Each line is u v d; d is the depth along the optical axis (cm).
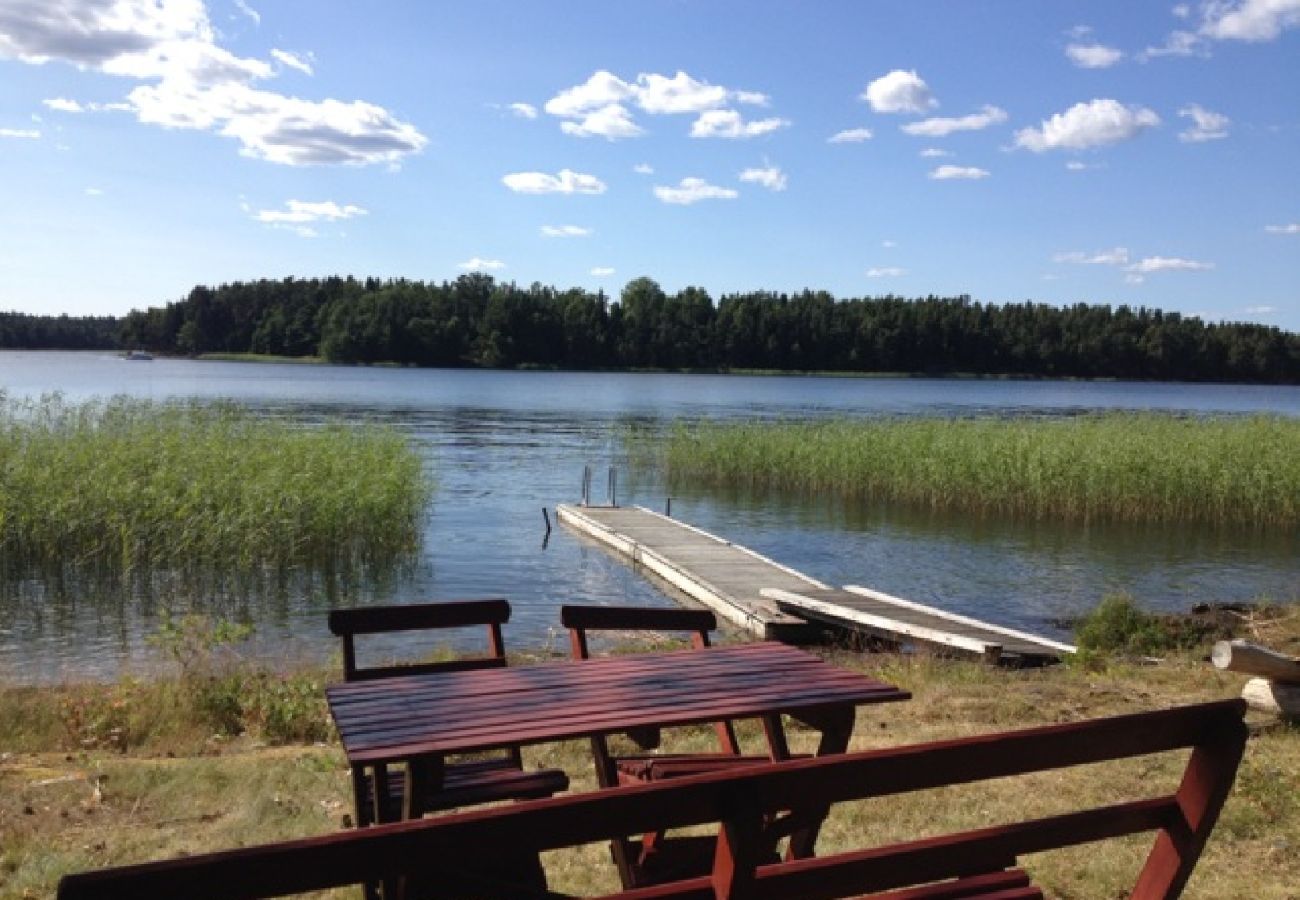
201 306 16162
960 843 344
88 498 1858
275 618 1556
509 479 3281
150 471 2086
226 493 1941
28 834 578
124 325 18375
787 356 14462
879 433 3145
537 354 13938
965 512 2722
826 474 3034
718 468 3206
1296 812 608
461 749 364
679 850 462
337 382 9638
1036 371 14650
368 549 2039
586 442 4416
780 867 326
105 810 625
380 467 2288
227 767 709
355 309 14162
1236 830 583
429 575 1908
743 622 1478
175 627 1162
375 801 427
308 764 727
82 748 802
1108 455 2642
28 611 1571
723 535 2373
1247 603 1614
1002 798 638
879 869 335
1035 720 848
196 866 235
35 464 2017
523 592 1781
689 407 7000
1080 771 689
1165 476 2572
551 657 1284
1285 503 2498
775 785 298
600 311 14488
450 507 2744
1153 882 371
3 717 859
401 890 377
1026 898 370
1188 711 348
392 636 1437
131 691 916
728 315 14762
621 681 451
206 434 2506
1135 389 13138
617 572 1958
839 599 1482
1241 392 13000
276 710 865
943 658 1197
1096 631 1277
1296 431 2952
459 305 14262
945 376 14688
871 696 432
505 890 392
